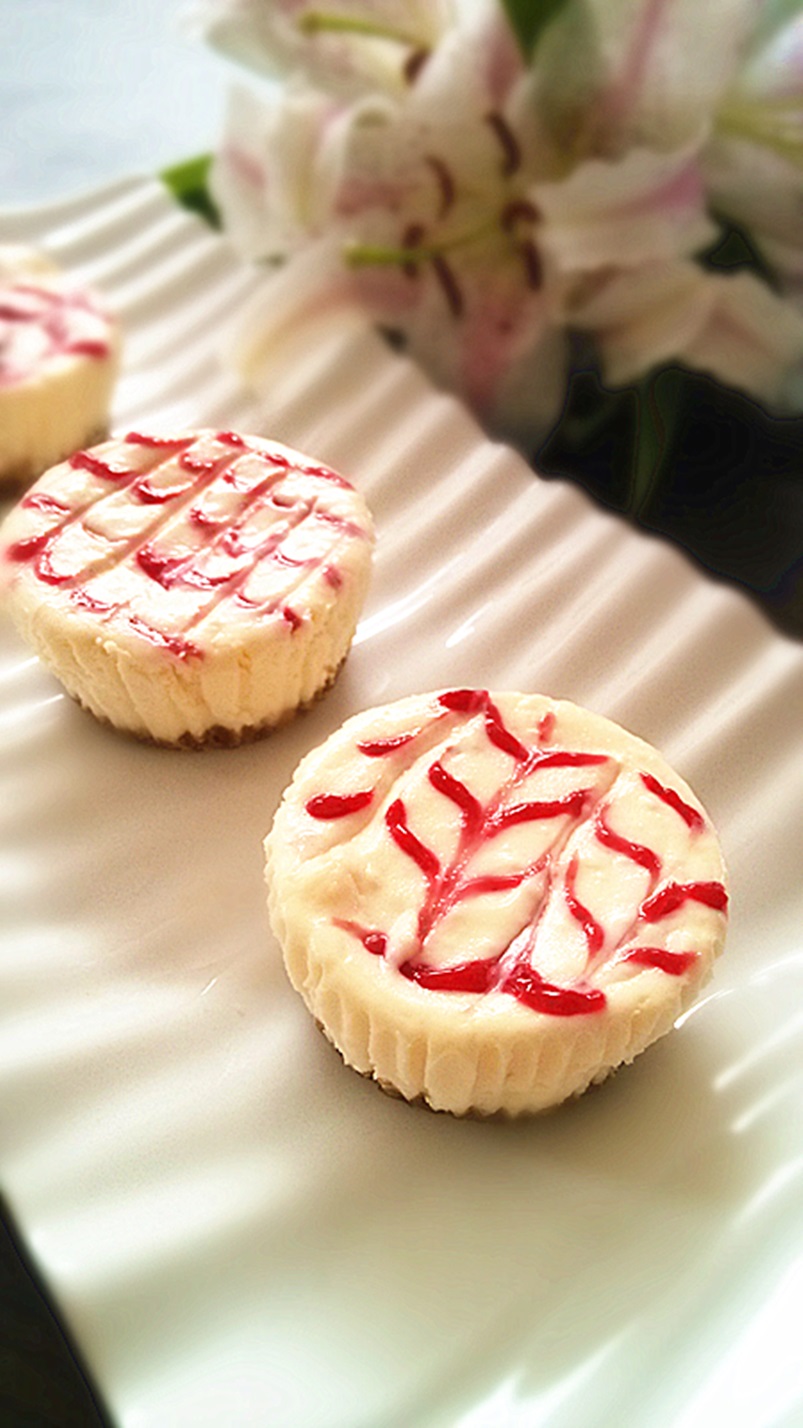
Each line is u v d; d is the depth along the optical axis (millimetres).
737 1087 184
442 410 269
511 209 249
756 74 228
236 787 223
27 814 216
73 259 297
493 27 230
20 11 348
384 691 237
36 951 196
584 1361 156
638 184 232
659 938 179
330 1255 167
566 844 190
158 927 202
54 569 224
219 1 242
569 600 246
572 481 272
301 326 267
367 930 179
